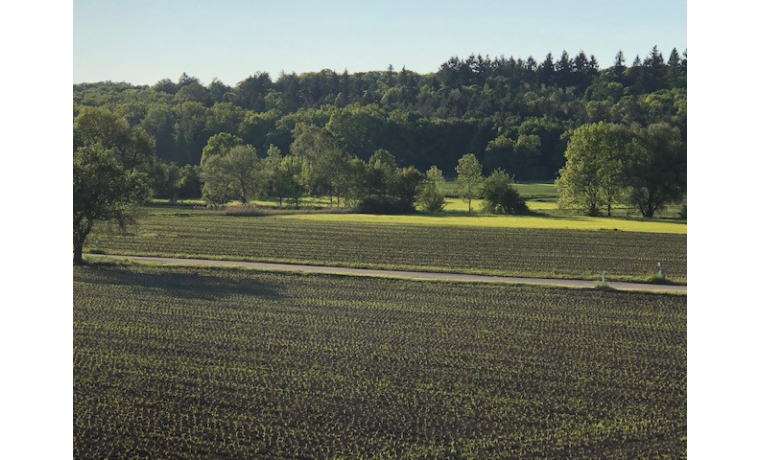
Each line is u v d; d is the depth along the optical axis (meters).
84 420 24.53
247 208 90.31
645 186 88.88
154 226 71.81
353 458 22.14
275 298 40.75
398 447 22.83
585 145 91.25
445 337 33.69
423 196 95.62
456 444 23.06
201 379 28.11
